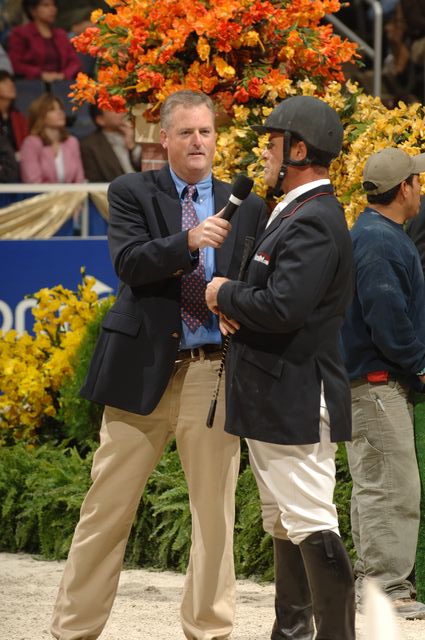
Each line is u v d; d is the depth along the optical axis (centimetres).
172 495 1611
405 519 1355
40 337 2070
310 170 977
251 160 1639
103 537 1080
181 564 1609
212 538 1088
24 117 2925
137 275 1047
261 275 956
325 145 968
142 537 1669
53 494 1731
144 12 1661
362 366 1355
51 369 1973
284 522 984
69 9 3139
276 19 1647
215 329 1082
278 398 948
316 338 953
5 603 1395
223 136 1655
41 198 2842
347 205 1623
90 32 1720
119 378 1072
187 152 1102
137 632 1249
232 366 976
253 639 1212
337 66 1755
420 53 3141
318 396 952
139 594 1460
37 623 1290
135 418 1085
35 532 1762
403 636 1234
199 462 1080
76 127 3023
